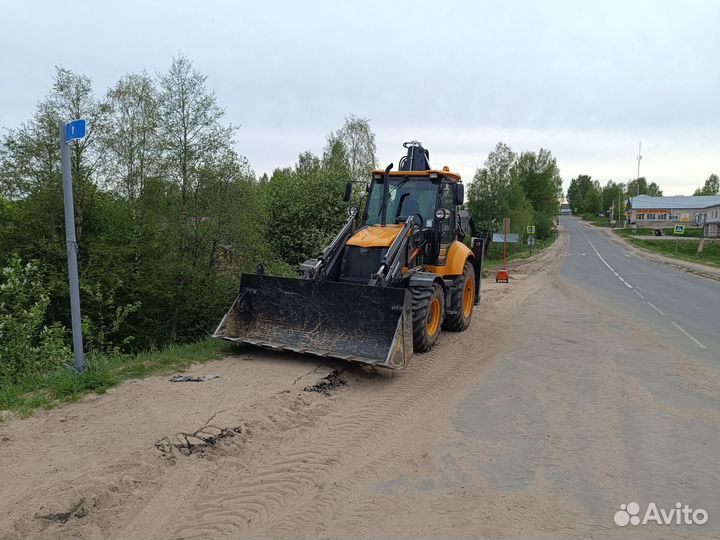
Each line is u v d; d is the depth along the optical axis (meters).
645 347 9.40
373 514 3.77
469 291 10.84
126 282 13.52
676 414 5.95
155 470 4.10
